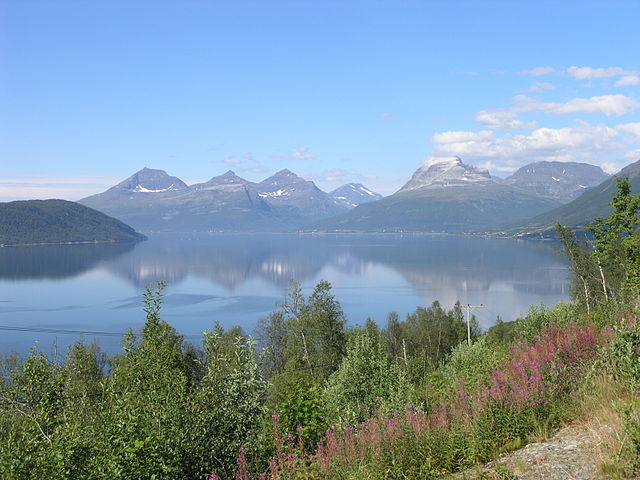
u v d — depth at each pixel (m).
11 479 9.84
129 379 14.61
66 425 11.75
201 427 10.95
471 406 10.71
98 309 181.75
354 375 18.06
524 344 15.77
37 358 14.31
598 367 11.55
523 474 8.24
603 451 8.04
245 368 12.34
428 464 9.23
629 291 24.27
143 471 9.47
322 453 10.42
